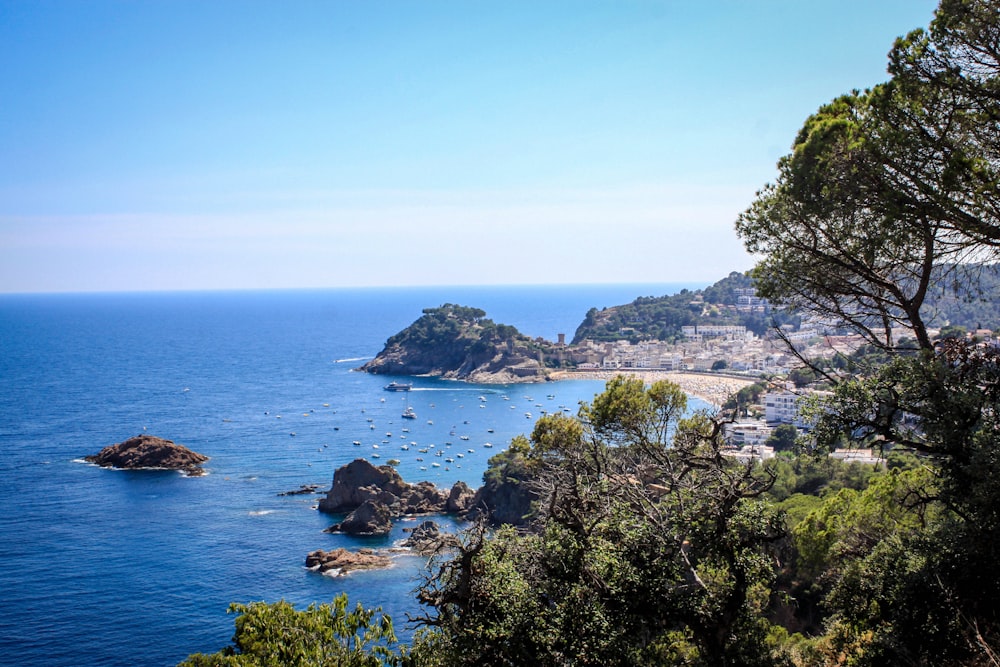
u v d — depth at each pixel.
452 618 18.67
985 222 18.16
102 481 119.31
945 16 18.11
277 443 154.25
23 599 74.00
